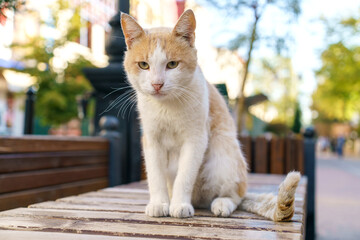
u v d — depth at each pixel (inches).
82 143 36.5
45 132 131.1
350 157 286.2
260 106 229.6
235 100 73.0
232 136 26.6
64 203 25.5
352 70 181.9
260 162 51.9
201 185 26.1
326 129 428.5
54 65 98.3
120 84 42.4
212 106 26.5
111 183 41.8
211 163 25.8
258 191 33.1
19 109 115.0
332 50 182.5
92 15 97.2
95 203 25.7
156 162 24.6
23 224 19.6
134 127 43.8
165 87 23.4
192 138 24.2
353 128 353.1
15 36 95.3
